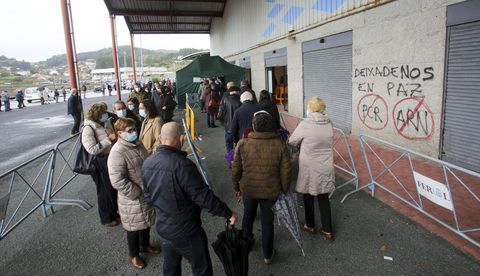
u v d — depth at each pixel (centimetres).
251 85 1995
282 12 1392
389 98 736
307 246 362
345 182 541
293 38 1267
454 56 564
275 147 306
